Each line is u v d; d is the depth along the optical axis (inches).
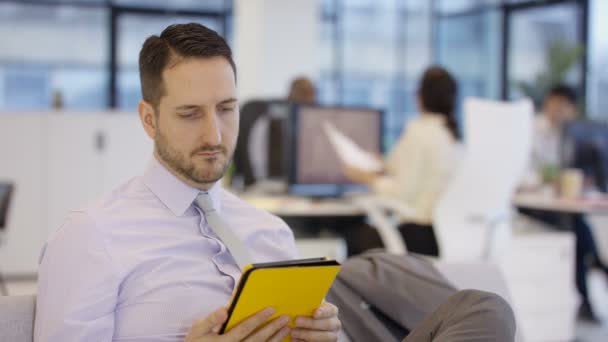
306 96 172.7
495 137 118.0
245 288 44.5
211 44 54.7
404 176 129.5
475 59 313.0
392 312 66.9
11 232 187.0
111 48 307.7
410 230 128.6
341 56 323.0
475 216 121.6
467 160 118.0
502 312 55.0
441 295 67.9
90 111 192.2
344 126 146.5
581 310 170.2
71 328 48.0
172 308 53.1
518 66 293.1
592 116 250.8
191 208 57.9
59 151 190.5
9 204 130.6
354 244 136.0
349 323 67.6
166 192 57.0
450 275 74.6
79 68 308.3
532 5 281.9
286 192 145.3
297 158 141.0
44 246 53.2
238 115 56.5
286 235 64.5
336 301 69.4
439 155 127.6
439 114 132.3
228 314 45.8
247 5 246.5
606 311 174.6
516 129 119.9
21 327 50.8
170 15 311.0
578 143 163.0
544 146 185.9
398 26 325.7
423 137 128.8
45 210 189.6
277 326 48.1
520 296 136.1
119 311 52.4
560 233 141.9
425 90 132.4
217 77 54.1
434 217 122.3
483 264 77.2
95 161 193.2
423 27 326.3
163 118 54.7
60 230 52.4
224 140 55.1
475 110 116.7
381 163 144.0
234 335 46.4
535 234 139.7
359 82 325.7
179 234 56.3
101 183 193.8
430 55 327.6
